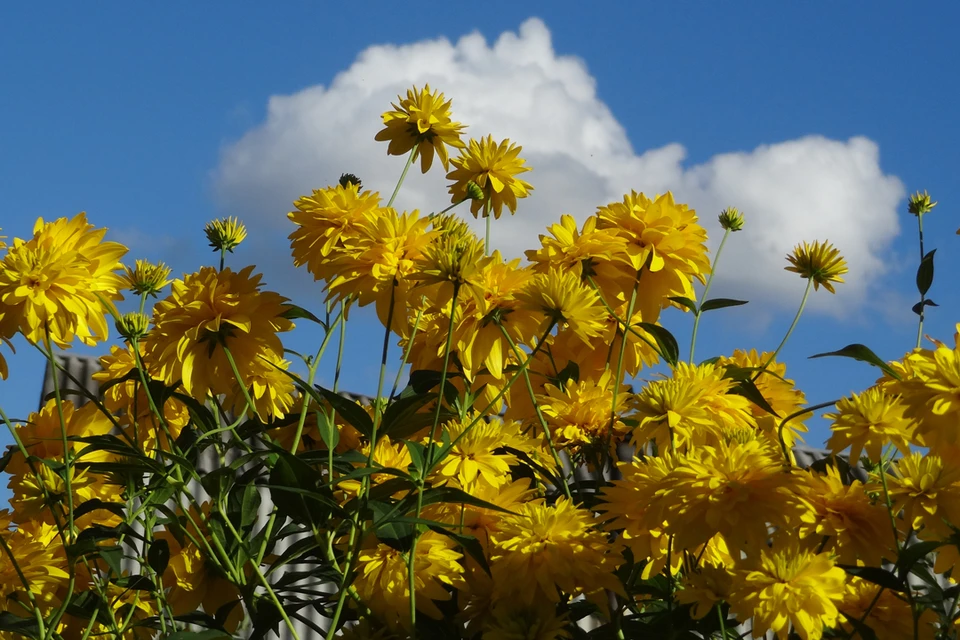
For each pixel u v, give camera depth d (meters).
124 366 2.35
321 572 2.16
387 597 2.10
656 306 2.24
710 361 2.27
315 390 2.17
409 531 2.10
